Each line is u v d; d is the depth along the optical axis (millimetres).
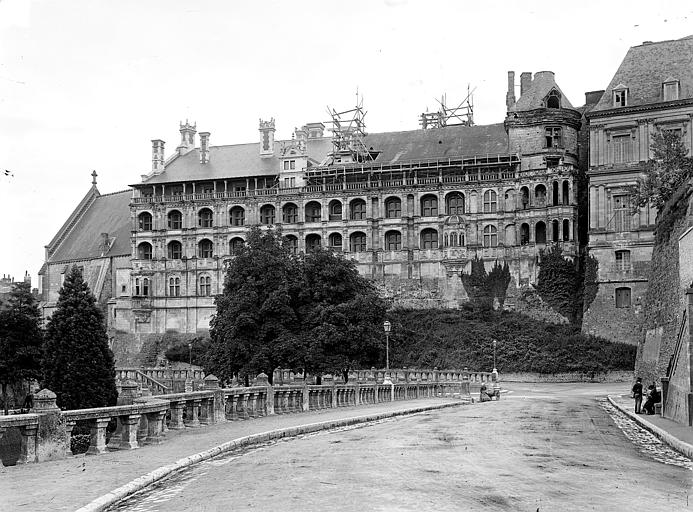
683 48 108875
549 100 119562
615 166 107125
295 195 129625
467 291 119125
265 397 41438
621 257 107000
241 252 80688
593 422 41438
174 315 135000
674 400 40062
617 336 105375
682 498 18594
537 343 107312
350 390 54312
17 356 89375
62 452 23375
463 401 62812
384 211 125125
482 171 121188
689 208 49281
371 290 87188
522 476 21234
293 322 78938
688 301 36594
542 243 115125
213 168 139000
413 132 133375
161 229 136875
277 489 19094
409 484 19594
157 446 26625
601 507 17141
